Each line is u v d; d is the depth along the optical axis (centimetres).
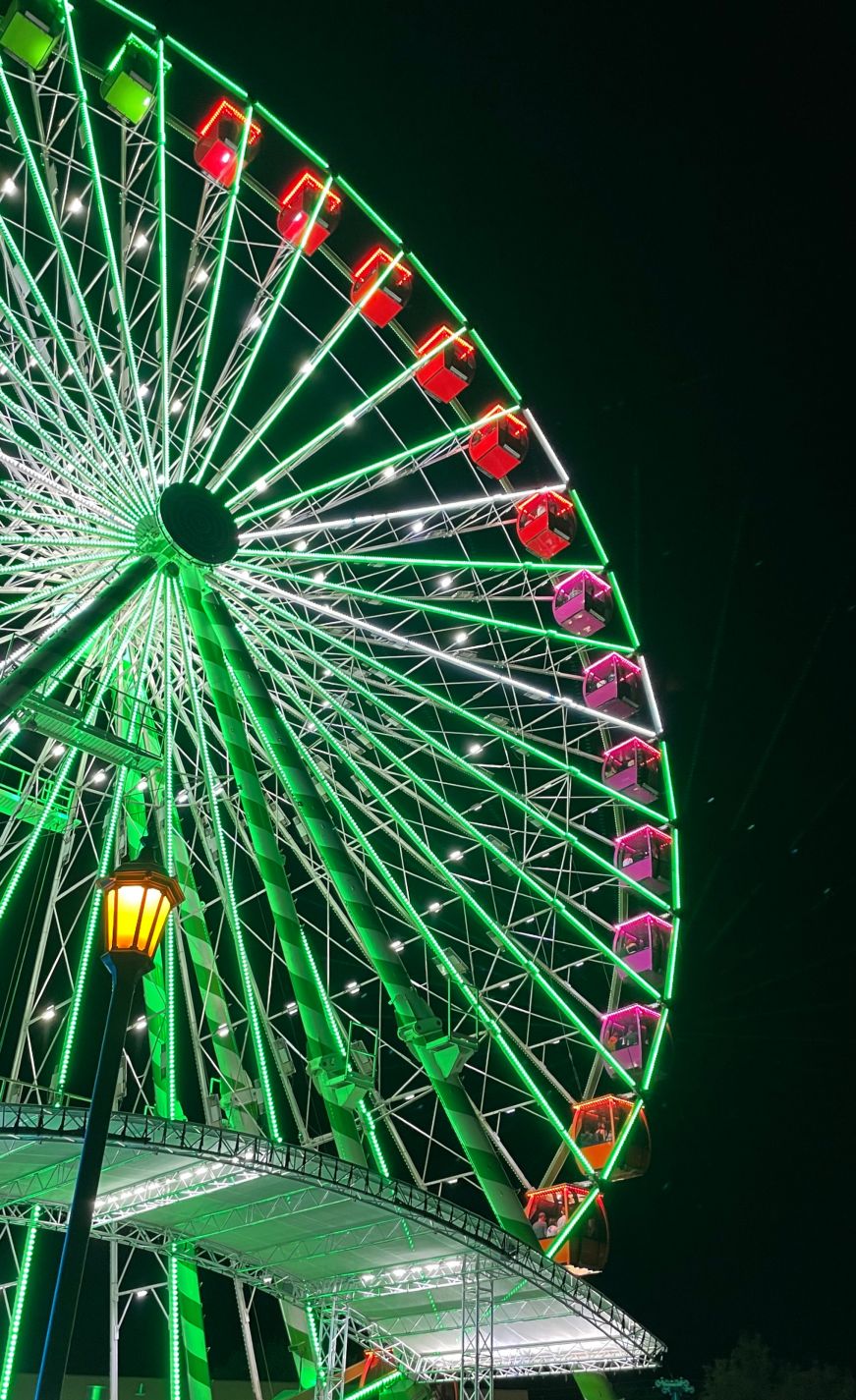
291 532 2669
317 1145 2184
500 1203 1992
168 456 2512
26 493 2325
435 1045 2128
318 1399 2019
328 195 2905
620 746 2973
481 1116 2245
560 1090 2541
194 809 2523
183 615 2498
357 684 2612
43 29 2512
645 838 2838
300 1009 2061
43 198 2317
